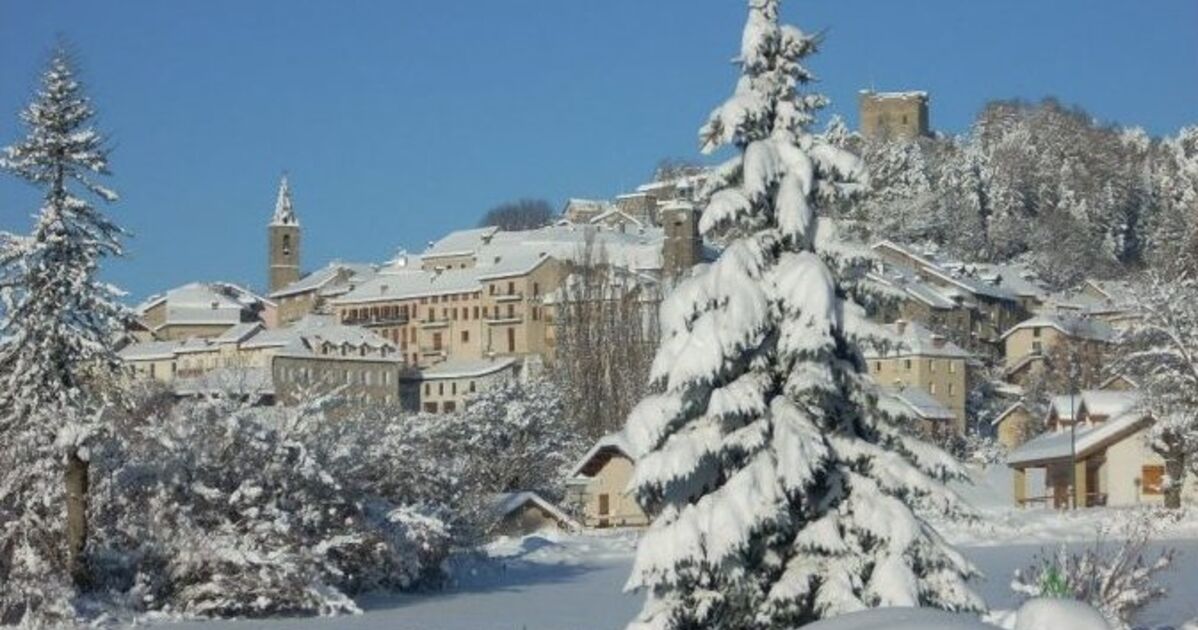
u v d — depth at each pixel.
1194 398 69.00
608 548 65.81
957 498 18.34
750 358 18.30
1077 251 194.12
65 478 40.28
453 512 52.16
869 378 18.58
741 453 18.20
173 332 170.88
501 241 174.38
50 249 39.91
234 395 49.22
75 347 40.09
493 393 83.81
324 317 160.12
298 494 45.16
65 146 39.84
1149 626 25.09
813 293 17.73
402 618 39.41
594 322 95.06
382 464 49.66
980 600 18.09
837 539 17.89
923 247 180.00
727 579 18.00
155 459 43.44
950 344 125.69
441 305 164.75
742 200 18.53
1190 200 189.62
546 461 82.25
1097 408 84.94
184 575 41.50
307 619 40.62
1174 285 72.00
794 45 18.98
